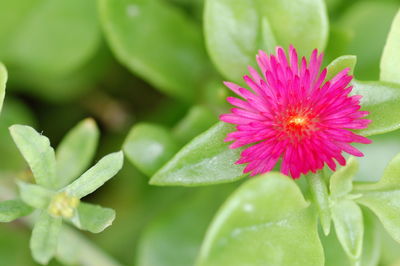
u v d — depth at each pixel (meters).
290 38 0.12
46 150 0.11
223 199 0.13
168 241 0.13
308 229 0.11
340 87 0.11
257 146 0.11
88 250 0.13
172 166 0.11
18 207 0.11
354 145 0.14
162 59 0.13
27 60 0.15
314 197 0.11
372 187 0.12
